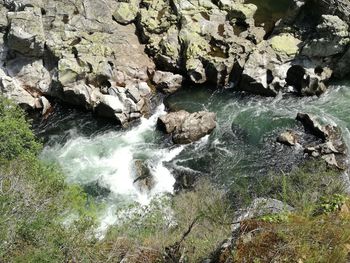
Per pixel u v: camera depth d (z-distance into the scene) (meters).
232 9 35.47
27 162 19.27
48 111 31.50
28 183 15.88
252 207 12.45
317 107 30.66
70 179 26.81
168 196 24.11
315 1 33.00
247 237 9.63
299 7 33.44
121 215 22.42
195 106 31.61
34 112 31.45
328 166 25.52
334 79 32.72
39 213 13.72
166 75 33.00
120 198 25.66
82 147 29.00
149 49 34.31
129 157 28.16
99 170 27.42
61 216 16.02
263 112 30.66
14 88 31.25
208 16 35.38
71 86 31.22
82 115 31.28
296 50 32.47
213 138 29.03
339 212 10.37
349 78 32.69
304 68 31.81
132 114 30.50
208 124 29.22
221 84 32.91
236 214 15.20
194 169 27.02
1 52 32.41
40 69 32.25
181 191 25.52
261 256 9.22
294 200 12.79
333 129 28.28
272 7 37.53
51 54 31.94
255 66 31.83
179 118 29.67
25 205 13.71
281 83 31.77
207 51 33.44
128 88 31.33
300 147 27.67
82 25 33.72
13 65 32.25
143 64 33.66
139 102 31.05
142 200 25.56
